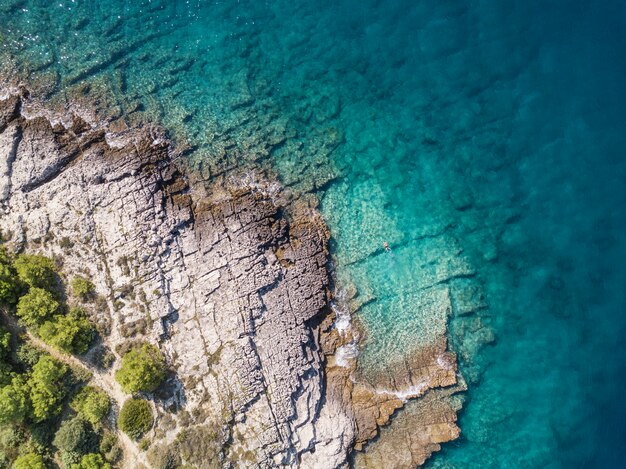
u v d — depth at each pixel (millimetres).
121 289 28594
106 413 27219
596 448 29938
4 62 31406
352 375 30406
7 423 25906
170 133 31672
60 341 26438
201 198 31031
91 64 31984
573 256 31656
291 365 28906
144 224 29453
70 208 29344
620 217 31641
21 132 30453
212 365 28172
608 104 32438
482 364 31062
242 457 27438
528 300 31562
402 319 31156
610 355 30656
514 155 32562
